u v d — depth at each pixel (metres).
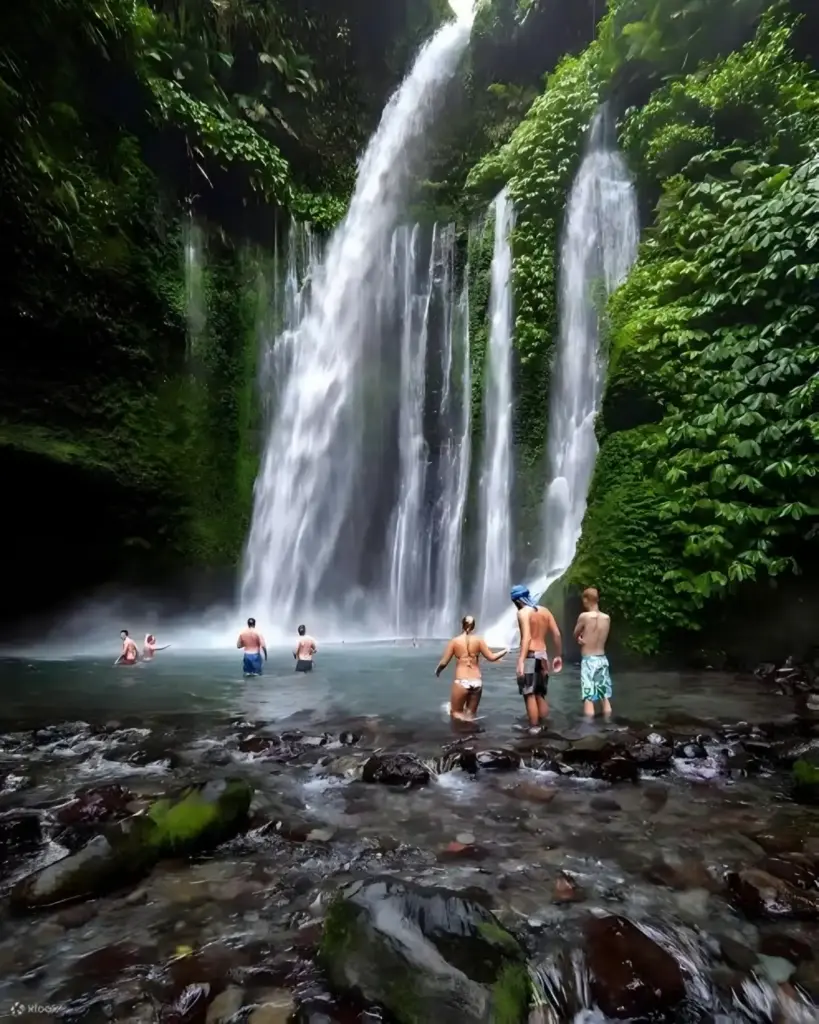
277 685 10.30
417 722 7.29
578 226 18.48
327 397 22.33
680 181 14.30
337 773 5.45
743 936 3.02
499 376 19.67
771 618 10.72
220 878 3.68
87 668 12.91
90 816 4.47
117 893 3.51
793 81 13.72
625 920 3.00
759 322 11.88
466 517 19.73
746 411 11.19
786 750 5.79
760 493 10.75
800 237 11.45
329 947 2.70
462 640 7.66
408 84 27.50
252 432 20.73
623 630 11.31
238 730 6.98
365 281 23.36
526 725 7.03
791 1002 2.61
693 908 3.27
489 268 20.64
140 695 9.41
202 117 19.56
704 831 4.25
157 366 18.67
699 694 8.72
